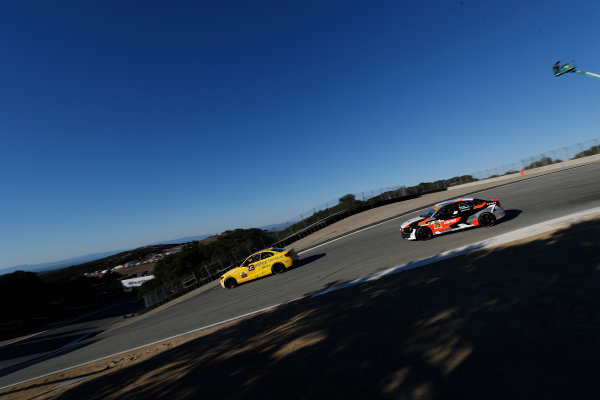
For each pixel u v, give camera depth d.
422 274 7.07
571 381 2.61
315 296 8.03
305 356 4.38
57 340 22.84
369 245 13.64
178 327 10.16
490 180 36.97
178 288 23.91
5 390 8.62
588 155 29.30
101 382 6.29
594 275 4.65
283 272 13.58
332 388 3.37
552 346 3.17
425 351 3.68
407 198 35.16
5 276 44.81
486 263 6.56
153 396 4.58
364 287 7.43
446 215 10.95
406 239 12.44
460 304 4.82
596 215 8.06
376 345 4.15
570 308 3.88
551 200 12.87
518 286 4.94
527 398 2.52
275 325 6.46
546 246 6.60
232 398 3.76
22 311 40.69
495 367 3.04
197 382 4.59
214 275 22.27
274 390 3.66
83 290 55.84
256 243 26.09
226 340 6.52
